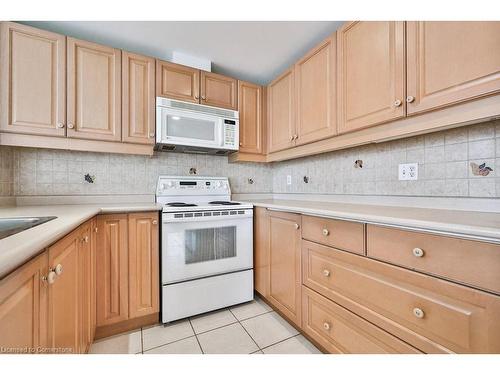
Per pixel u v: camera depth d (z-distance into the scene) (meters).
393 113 1.19
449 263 0.79
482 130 1.14
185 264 1.69
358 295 1.11
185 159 2.25
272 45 1.85
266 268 1.86
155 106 1.82
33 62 1.45
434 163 1.32
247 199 2.54
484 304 0.71
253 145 2.30
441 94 1.01
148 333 1.54
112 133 1.68
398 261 0.95
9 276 0.54
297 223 1.52
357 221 1.12
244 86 2.25
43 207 1.54
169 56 2.01
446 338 0.79
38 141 1.48
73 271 0.99
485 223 0.80
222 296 1.82
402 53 1.15
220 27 1.64
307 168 2.23
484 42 0.89
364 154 1.70
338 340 1.21
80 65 1.59
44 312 0.72
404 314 0.92
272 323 1.66
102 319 1.47
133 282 1.56
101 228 1.48
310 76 1.76
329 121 1.59
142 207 1.59
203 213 1.74
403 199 1.46
